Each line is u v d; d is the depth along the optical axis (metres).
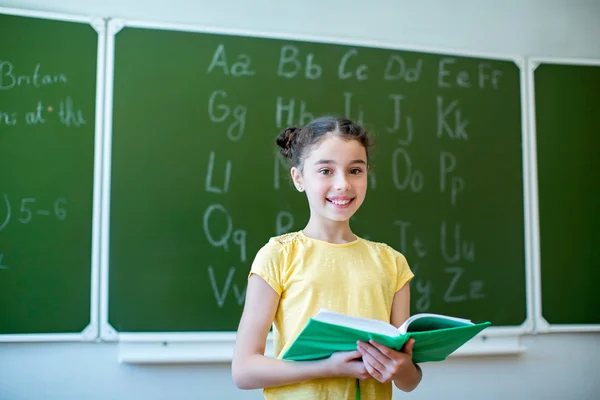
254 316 0.99
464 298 2.12
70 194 1.88
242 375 0.95
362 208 2.07
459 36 2.23
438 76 2.17
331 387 0.96
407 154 2.12
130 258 1.90
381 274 1.04
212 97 1.99
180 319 1.92
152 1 2.00
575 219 2.22
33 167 1.86
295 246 1.04
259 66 2.03
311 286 0.99
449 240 2.12
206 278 1.94
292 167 1.12
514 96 2.22
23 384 1.84
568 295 2.19
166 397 1.92
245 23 2.06
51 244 1.86
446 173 2.14
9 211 1.84
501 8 2.27
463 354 2.10
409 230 2.10
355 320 0.85
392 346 0.87
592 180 2.24
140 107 1.94
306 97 2.05
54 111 1.89
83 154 1.89
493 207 2.17
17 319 1.82
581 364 2.21
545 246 2.20
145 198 1.92
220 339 1.93
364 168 1.03
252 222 1.98
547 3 2.30
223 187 1.97
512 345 2.15
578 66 2.27
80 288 1.86
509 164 2.20
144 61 1.95
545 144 2.23
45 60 1.89
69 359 1.87
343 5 2.15
